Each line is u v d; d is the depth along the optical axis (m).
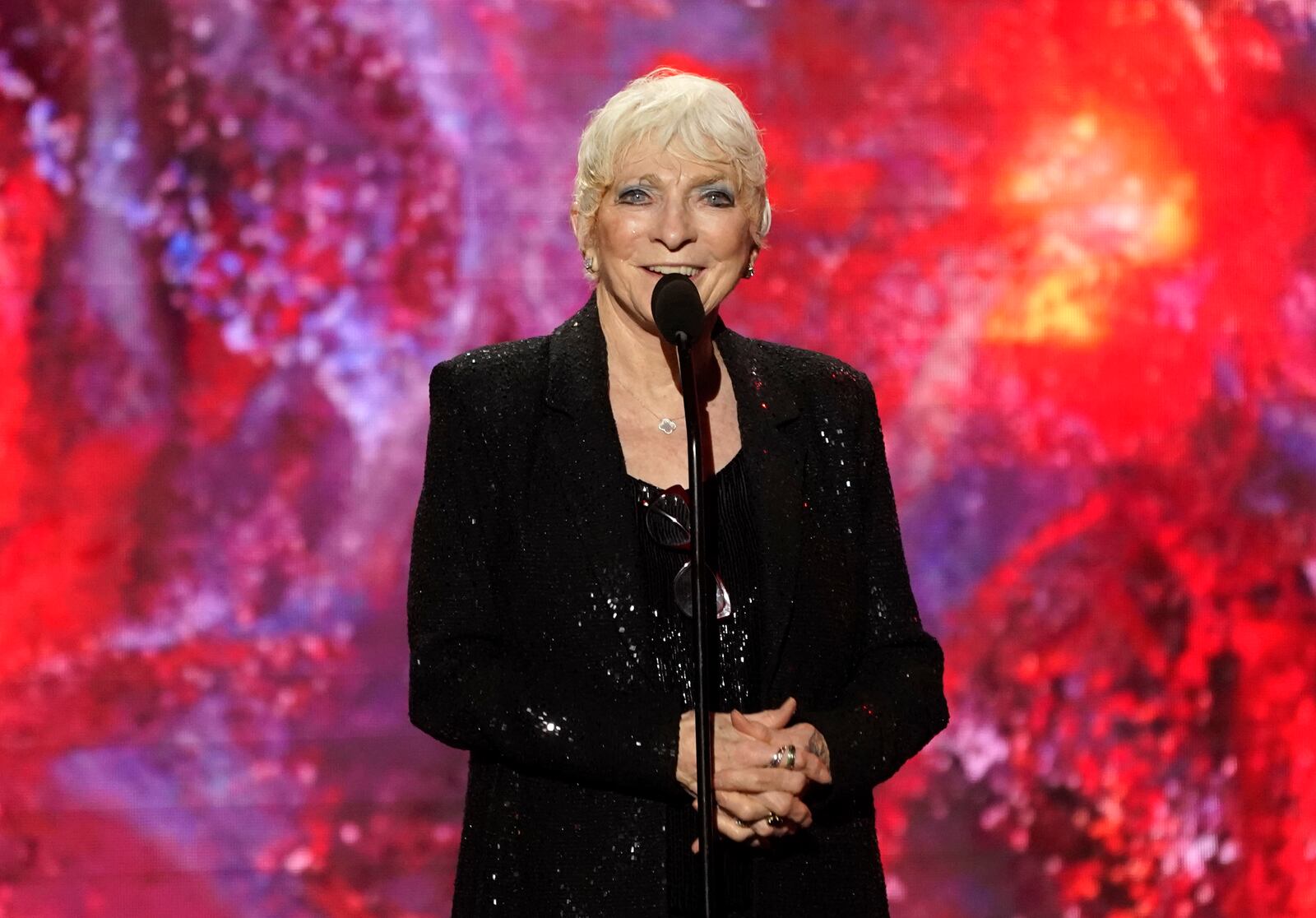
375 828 12.85
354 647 12.86
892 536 6.57
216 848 12.70
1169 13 13.71
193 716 12.70
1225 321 13.70
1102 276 13.62
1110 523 13.56
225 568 12.77
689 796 5.75
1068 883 13.42
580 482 6.08
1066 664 13.49
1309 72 13.84
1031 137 13.59
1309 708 13.62
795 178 13.34
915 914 13.30
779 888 5.96
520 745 5.82
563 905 5.86
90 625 12.62
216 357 12.80
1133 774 13.51
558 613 6.00
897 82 13.46
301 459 12.85
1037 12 13.61
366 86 12.98
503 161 13.12
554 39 13.17
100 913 12.55
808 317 13.35
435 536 6.21
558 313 13.16
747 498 6.20
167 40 12.77
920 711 6.28
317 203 12.92
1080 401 13.57
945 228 13.49
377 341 12.96
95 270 12.71
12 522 12.55
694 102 6.02
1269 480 13.69
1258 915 13.56
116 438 12.68
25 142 12.65
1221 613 13.61
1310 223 13.78
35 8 12.67
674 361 6.27
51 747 12.55
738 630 6.05
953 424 13.46
